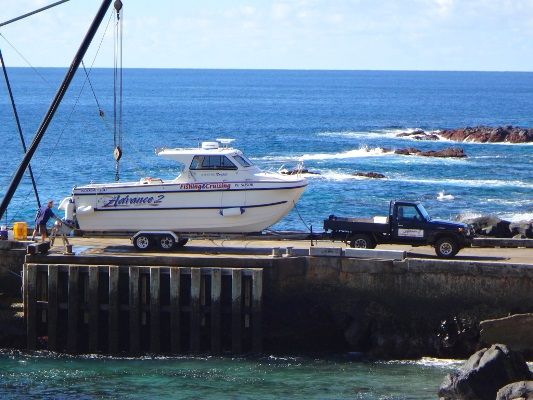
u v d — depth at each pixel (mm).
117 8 47562
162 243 48469
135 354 44406
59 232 50281
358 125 185500
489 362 36688
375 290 44969
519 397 34375
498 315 44094
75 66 40531
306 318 45312
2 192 86750
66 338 45219
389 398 38281
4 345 45750
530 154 130000
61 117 188250
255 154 127125
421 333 44594
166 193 48531
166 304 44469
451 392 36594
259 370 42000
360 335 45000
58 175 99500
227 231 48906
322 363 43156
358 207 83125
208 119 194750
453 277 44375
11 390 39719
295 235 51375
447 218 78312
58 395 39094
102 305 44656
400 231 47781
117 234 48906
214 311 43875
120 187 48562
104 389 39750
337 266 45094
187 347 44750
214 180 48656
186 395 38906
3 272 47219
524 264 43875
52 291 44844
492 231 56688
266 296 44750
